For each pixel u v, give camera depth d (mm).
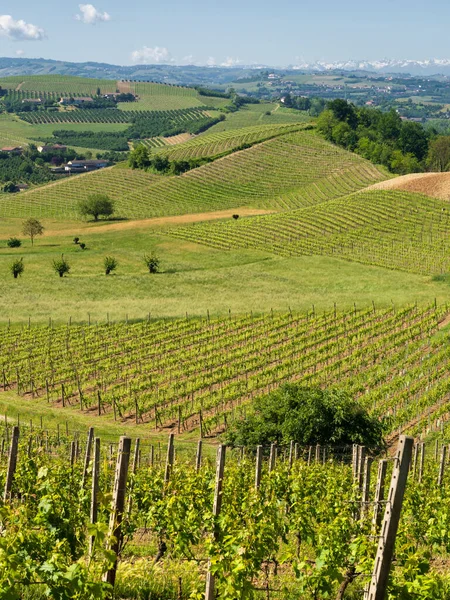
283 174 183500
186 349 61906
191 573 15297
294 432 35156
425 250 106375
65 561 13469
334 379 53375
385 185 140250
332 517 18438
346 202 132750
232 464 23781
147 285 91188
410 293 82125
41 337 66438
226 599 12320
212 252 112250
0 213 171125
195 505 16922
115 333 67062
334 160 188750
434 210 124812
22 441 33375
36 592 12719
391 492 9867
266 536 14336
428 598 11383
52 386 54031
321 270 97938
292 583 15672
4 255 116875
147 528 20469
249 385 52406
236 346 62469
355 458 22219
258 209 159250
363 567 12211
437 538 19234
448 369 53625
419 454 28031
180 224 137750
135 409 49281
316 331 65188
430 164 194000
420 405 46281
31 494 16109
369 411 46656
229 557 12586
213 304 77750
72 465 19969
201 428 44000
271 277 94750
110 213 154875
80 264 108625
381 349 59969
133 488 18906
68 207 174125
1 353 61594
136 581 14852
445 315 70125
